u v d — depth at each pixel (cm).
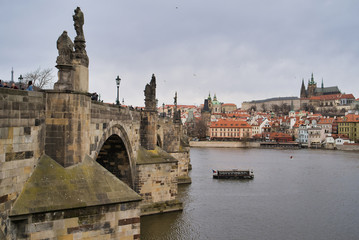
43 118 2809
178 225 5969
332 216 7031
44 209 2508
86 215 2698
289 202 8156
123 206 2852
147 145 6575
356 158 19300
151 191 6297
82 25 3077
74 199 2658
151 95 6688
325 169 14250
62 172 2797
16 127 2466
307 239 5684
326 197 8756
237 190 9475
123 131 5000
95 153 3644
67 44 2864
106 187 2889
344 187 10162
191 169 13788
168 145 10244
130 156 5597
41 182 2645
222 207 7456
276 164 15988
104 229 2777
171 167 6512
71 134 2875
